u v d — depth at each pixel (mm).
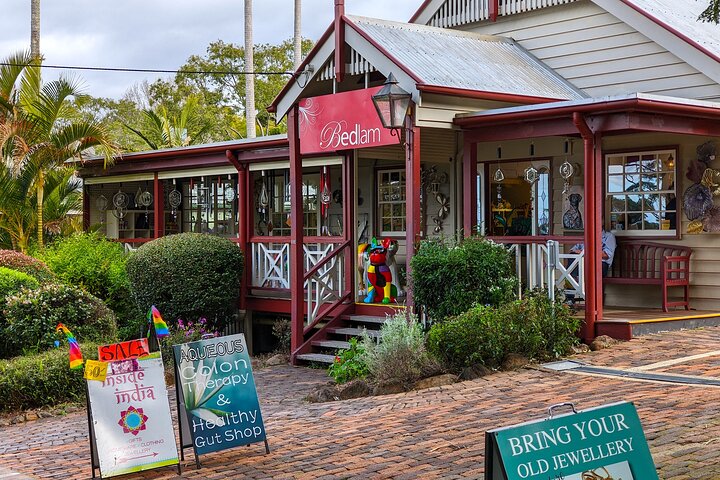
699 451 6988
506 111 13188
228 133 41781
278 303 17328
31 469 8305
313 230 19781
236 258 17781
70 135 20547
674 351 11836
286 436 8844
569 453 4461
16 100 21391
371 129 13844
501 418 8766
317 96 14789
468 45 16156
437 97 13516
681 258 14352
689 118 13078
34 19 34406
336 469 7355
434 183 17266
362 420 9305
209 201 22297
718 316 14094
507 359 11555
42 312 14164
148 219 24031
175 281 17266
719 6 9836
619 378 10430
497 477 4320
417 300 12789
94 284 18781
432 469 7121
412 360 11328
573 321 12430
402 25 15469
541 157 16188
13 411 12094
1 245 21797
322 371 14320
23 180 20641
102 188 23844
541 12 17000
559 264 13328
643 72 15617
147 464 7617
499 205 16953
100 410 7598
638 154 15125
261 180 20938
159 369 7883
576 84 16438
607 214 15508
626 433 4617
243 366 8219
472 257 12422
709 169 14258
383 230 18094
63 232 22750
